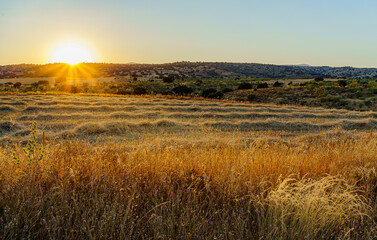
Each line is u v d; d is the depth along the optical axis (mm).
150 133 12742
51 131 11992
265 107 28688
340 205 2965
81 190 3164
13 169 3578
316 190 3100
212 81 110750
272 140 10312
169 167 3889
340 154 5312
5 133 11586
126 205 2928
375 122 18141
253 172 3885
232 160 4445
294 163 4473
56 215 2678
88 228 2445
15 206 2725
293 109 27500
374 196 3672
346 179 3947
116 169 3770
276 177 3783
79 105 23453
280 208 2875
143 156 4332
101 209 2873
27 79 133750
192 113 21281
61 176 3357
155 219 2637
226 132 14094
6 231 2406
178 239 2598
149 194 3229
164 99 33594
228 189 3293
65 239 2436
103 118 17406
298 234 2693
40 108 20344
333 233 2746
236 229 2691
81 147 5262
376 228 2865
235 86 87562
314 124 17609
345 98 51531
